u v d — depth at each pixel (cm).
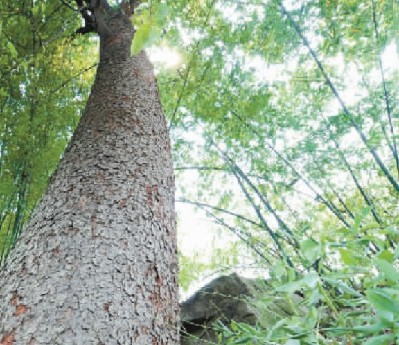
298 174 296
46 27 319
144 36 84
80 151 161
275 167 308
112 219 127
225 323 207
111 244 118
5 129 293
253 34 304
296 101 335
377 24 233
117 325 97
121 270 112
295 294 192
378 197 289
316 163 291
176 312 124
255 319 192
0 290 108
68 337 90
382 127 249
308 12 262
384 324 54
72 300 98
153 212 142
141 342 100
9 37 291
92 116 187
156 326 108
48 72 318
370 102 269
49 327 91
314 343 69
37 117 302
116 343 94
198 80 340
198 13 317
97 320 96
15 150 292
